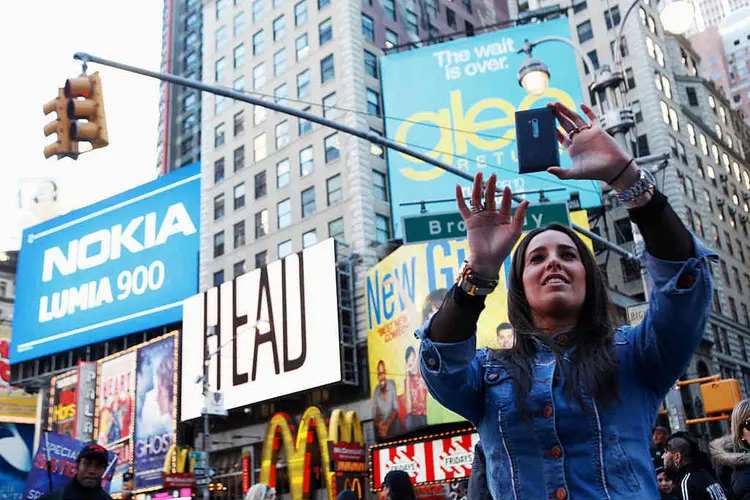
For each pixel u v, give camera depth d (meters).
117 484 49.56
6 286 78.25
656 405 2.47
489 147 44.94
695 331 2.31
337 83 50.75
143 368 52.91
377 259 45.38
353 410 42.66
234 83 59.53
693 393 41.75
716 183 54.53
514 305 2.66
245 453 47.75
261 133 55.62
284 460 45.38
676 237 2.31
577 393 2.37
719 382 15.74
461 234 12.30
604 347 2.43
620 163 2.36
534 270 2.57
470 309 2.47
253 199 54.47
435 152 45.50
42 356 64.19
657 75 51.88
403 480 6.68
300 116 11.04
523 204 2.44
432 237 12.21
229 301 48.50
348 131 11.19
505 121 45.31
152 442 50.19
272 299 45.75
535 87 15.20
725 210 54.31
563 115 2.56
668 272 2.32
